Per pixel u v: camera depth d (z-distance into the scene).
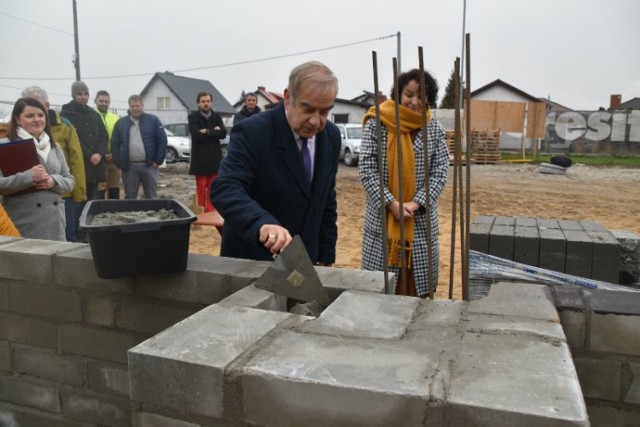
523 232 3.64
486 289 3.17
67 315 2.80
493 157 22.59
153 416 1.53
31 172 3.93
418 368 1.36
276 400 1.36
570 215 10.53
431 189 3.23
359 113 37.22
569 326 2.10
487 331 1.59
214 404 1.43
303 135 2.50
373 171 3.28
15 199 4.01
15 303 2.93
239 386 1.39
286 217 2.67
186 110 43.16
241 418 1.41
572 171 19.56
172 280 2.52
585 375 2.13
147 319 2.62
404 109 3.18
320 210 2.76
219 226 4.90
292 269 2.13
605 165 22.02
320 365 1.39
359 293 1.95
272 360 1.43
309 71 2.31
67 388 2.89
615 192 13.90
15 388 3.03
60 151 4.43
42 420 3.00
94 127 6.93
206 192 8.32
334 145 2.75
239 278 2.37
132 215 2.59
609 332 2.07
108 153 7.70
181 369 1.45
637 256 3.55
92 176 6.94
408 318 1.71
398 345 1.51
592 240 3.45
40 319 2.88
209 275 2.43
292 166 2.58
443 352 1.45
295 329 1.64
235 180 2.47
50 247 2.91
